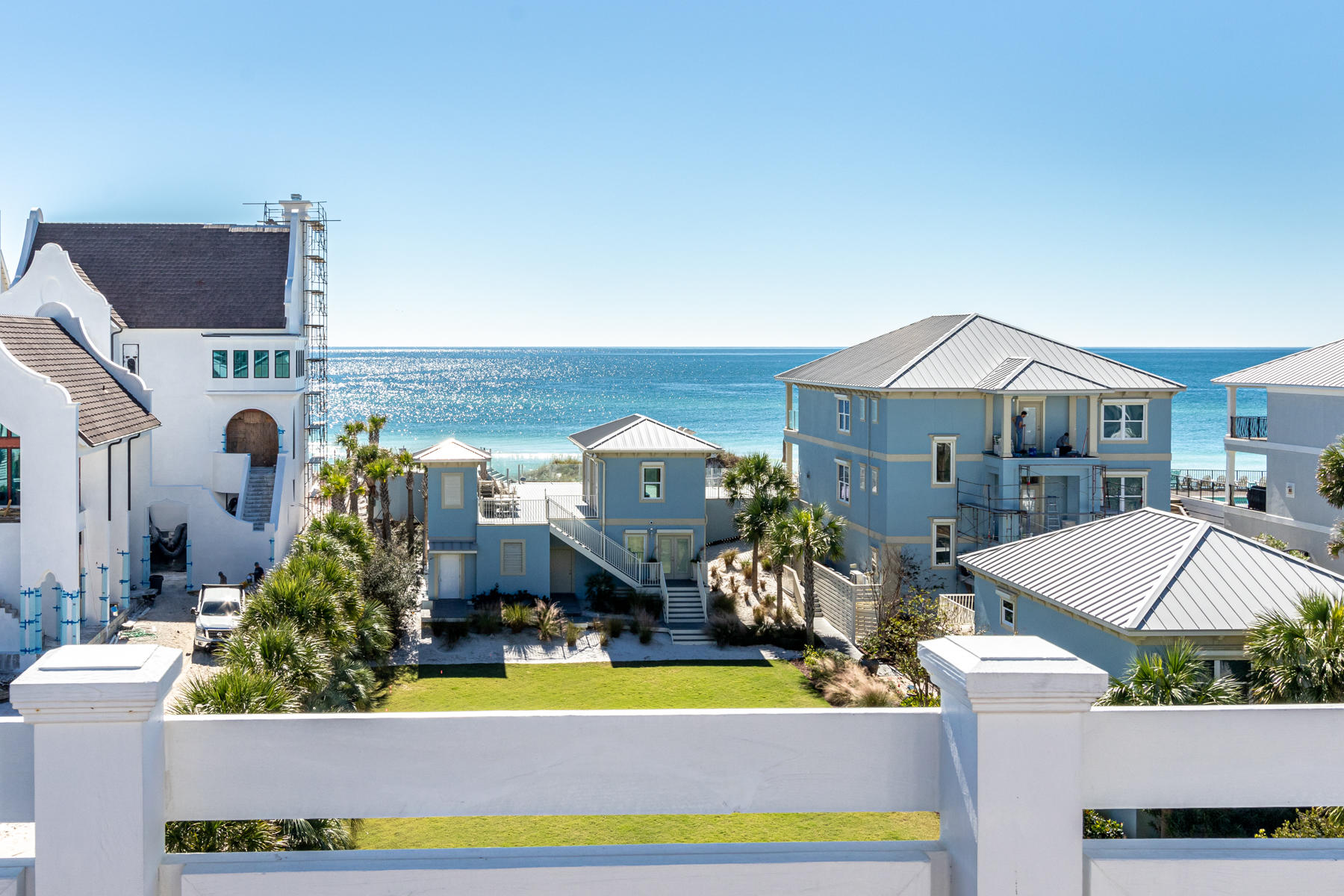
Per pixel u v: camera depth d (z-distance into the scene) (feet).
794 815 69.26
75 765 11.24
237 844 36.94
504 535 128.57
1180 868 12.00
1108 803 12.17
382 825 67.41
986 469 125.18
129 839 11.32
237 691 46.42
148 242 143.95
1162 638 63.52
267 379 136.15
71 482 89.04
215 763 11.94
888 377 126.31
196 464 135.85
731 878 11.97
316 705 61.11
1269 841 12.47
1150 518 78.59
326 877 11.65
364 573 111.96
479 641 114.93
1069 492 127.03
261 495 133.18
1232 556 69.36
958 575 125.08
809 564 113.91
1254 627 60.80
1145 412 126.41
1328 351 134.41
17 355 93.35
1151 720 12.17
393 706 92.58
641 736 12.23
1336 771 12.32
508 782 12.15
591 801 12.23
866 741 12.44
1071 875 11.75
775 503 129.49
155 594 119.34
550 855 12.00
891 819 68.44
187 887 11.55
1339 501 90.94
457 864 11.80
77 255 141.28
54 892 11.26
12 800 11.53
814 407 152.66
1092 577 72.84
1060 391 120.88
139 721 11.28
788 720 12.37
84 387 102.27
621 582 130.41
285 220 153.07
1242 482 174.50
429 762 12.08
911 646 92.89
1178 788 12.21
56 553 89.10
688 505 135.85
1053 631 74.43
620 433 137.18
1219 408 500.33
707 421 530.68
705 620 122.62
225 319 136.77
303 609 73.51
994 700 11.46
